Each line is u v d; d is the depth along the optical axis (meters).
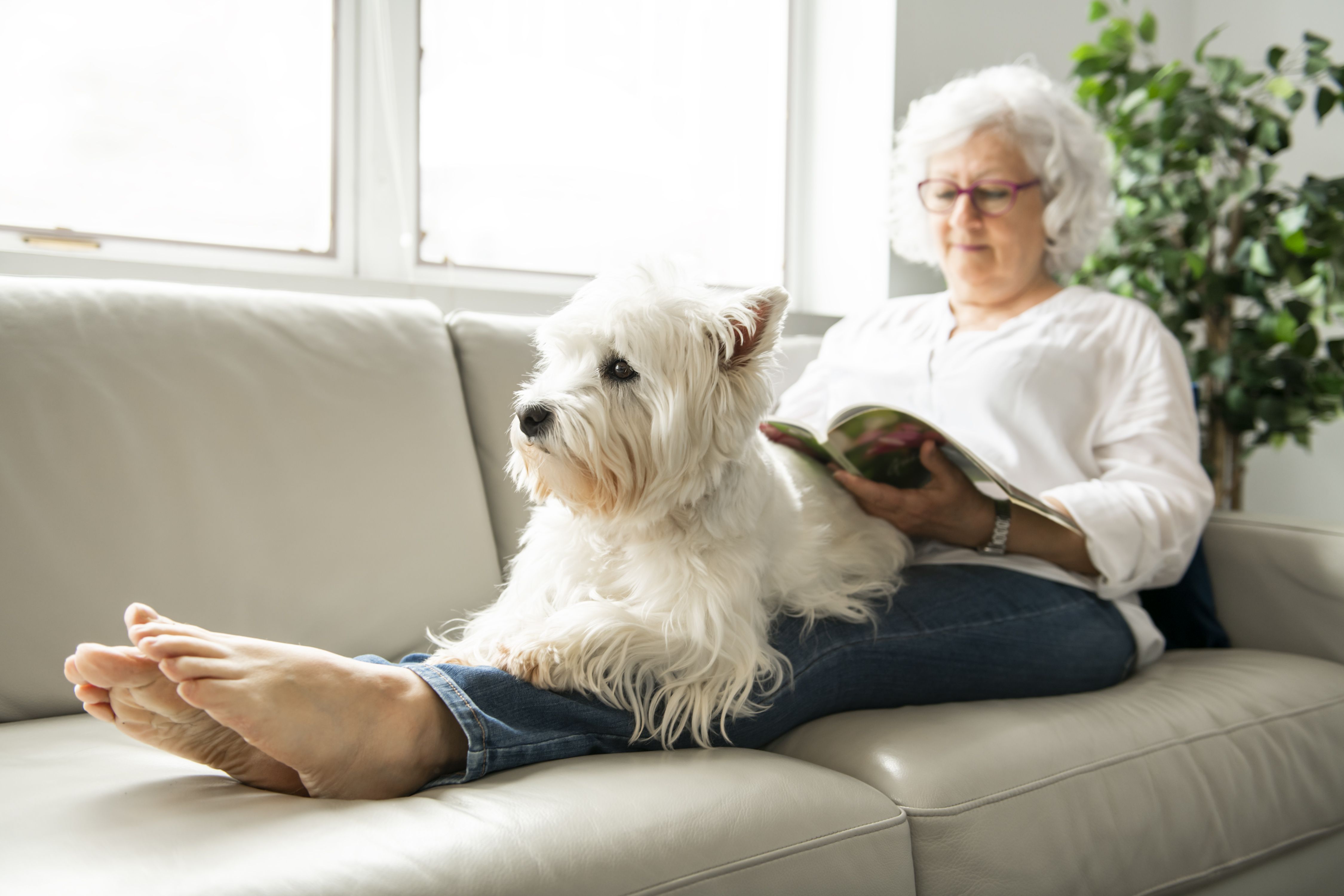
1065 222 1.64
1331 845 1.22
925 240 1.83
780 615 1.13
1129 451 1.43
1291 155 2.62
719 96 2.41
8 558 1.01
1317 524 1.49
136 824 0.68
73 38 1.61
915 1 2.27
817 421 1.66
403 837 0.68
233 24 1.74
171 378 1.17
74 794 0.74
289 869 0.62
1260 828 1.10
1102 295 1.59
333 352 1.31
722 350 1.06
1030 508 1.23
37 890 0.57
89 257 1.51
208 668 0.74
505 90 2.06
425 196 1.94
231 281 1.63
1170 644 1.57
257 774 0.80
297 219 1.80
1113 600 1.38
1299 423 2.08
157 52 1.68
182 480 1.13
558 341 1.08
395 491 1.28
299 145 1.80
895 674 1.13
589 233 2.22
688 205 2.38
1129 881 0.98
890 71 2.26
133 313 1.19
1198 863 1.04
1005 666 1.19
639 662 0.99
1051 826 0.94
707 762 0.89
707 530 1.05
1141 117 2.55
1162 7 2.78
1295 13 2.62
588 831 0.72
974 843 0.89
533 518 1.23
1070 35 2.56
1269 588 1.50
